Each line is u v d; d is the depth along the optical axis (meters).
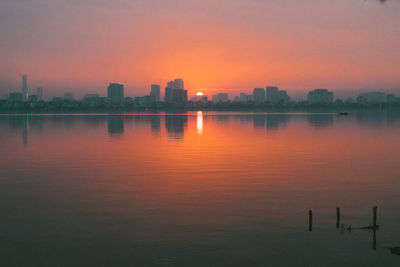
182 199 28.78
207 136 86.06
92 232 21.97
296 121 171.88
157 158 50.00
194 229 22.34
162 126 130.25
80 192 31.09
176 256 18.89
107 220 23.97
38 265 17.98
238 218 24.23
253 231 22.02
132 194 30.31
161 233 21.77
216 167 42.53
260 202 27.86
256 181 34.94
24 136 87.06
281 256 18.86
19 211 25.91
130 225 23.06
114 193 30.70
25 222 23.66
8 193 30.84
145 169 41.53
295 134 91.00
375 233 21.67
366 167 42.44
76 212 25.64
